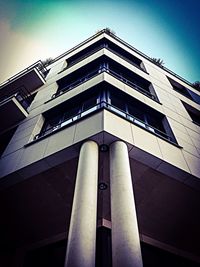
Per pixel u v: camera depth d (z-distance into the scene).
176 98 16.33
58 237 10.33
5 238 10.98
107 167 8.76
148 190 9.51
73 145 8.28
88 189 6.12
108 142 8.20
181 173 9.00
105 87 11.99
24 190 9.62
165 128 11.96
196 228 10.50
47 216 10.22
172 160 9.12
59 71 18.03
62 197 9.70
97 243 8.49
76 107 11.98
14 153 10.36
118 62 15.76
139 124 10.30
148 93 14.48
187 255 10.73
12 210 10.26
